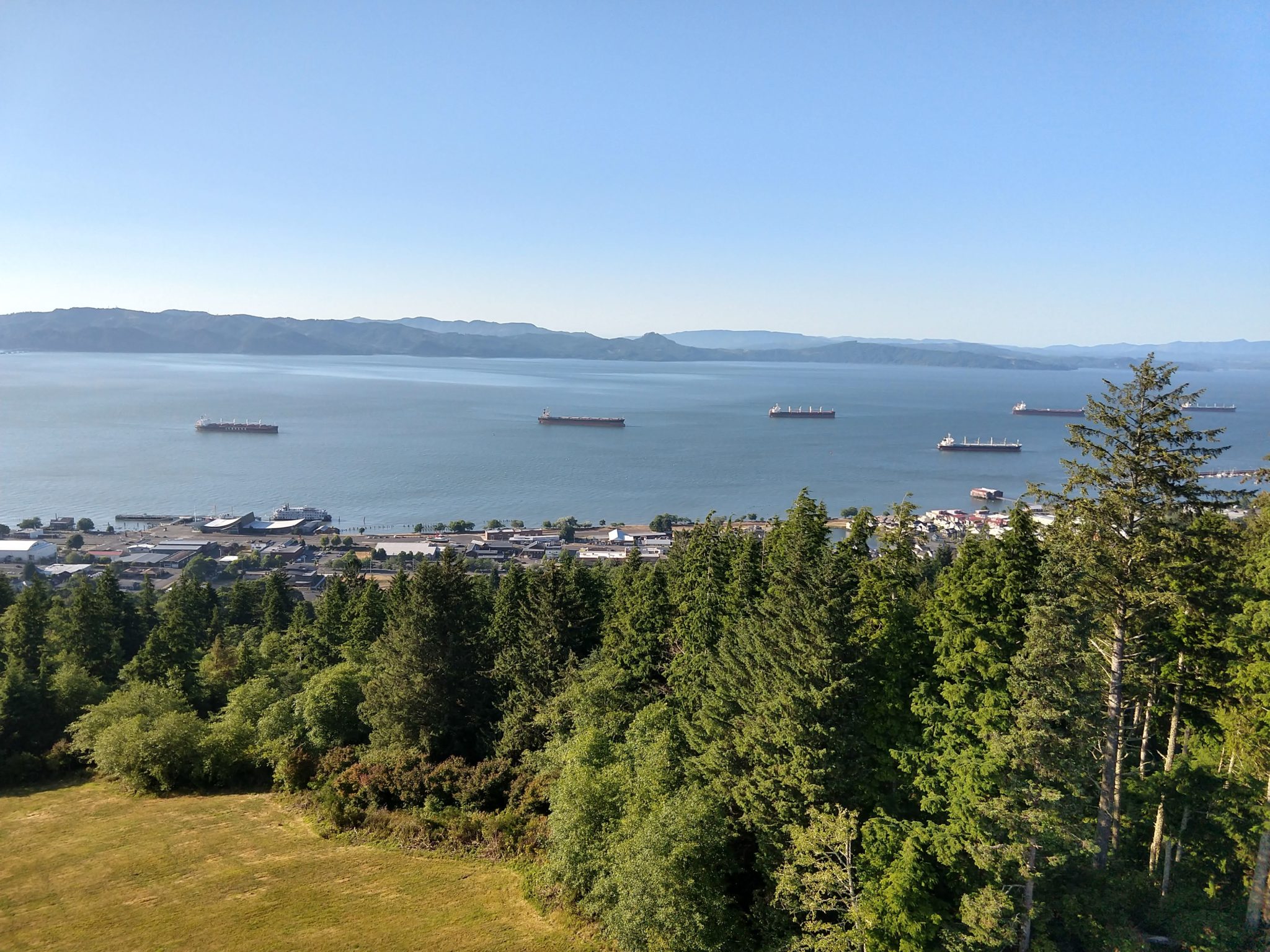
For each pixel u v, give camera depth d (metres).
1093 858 35.72
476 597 79.94
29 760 63.91
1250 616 35.75
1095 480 36.16
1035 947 31.25
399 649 60.72
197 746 61.38
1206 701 39.50
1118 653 36.72
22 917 43.25
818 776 35.06
